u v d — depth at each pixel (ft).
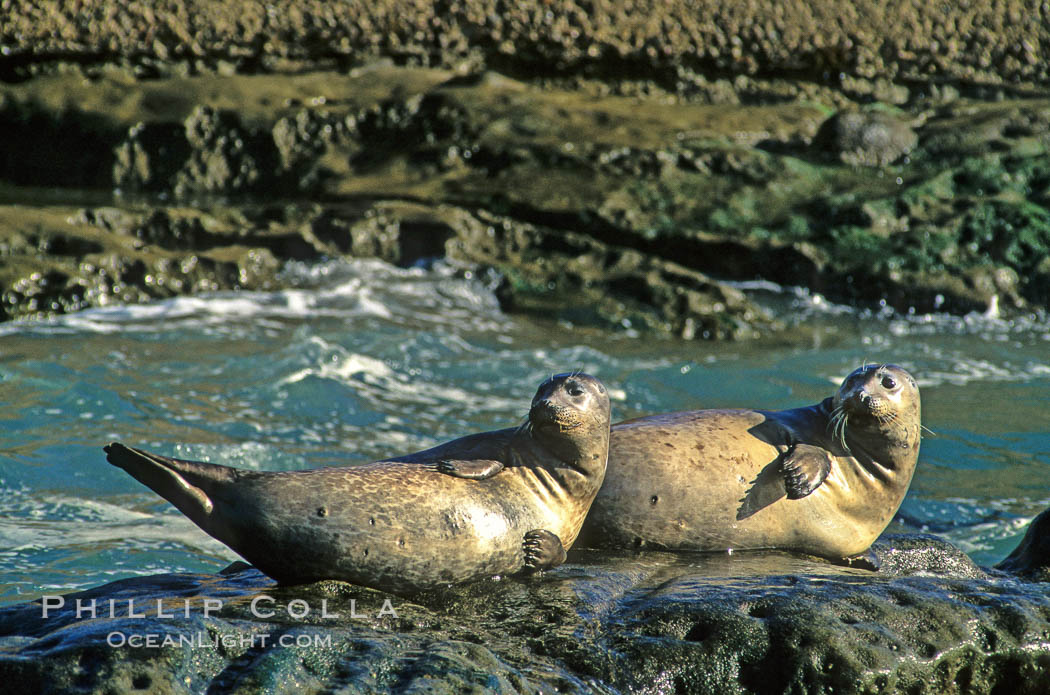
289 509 59.21
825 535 73.56
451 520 62.03
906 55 234.17
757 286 174.60
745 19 232.32
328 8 224.53
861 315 167.84
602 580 64.13
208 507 59.11
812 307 169.68
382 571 60.75
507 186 190.49
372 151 205.05
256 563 60.90
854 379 74.84
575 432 65.67
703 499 71.51
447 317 157.89
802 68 233.96
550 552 64.49
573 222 182.91
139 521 86.17
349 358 134.72
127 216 170.30
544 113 208.95
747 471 72.49
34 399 112.68
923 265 173.47
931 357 148.36
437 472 63.62
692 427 74.84
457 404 123.75
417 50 228.43
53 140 207.31
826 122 210.38
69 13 216.95
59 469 95.50
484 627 57.31
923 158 205.57
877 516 75.77
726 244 177.27
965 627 58.90
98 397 114.32
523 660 53.16
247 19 222.28
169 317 147.74
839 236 179.42
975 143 206.59
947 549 78.13
